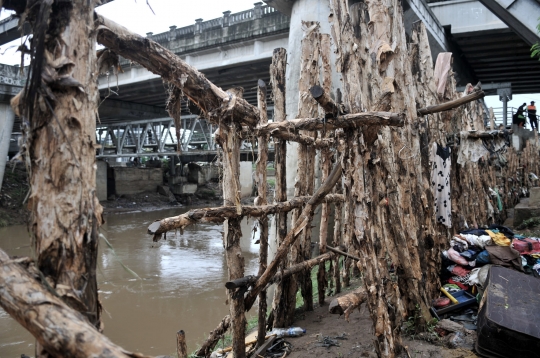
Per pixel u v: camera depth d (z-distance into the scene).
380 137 3.66
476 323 3.91
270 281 4.02
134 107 19.61
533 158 15.10
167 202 25.50
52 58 1.49
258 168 4.07
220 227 17.94
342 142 3.31
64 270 1.46
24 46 1.55
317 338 4.23
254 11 12.69
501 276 3.99
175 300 8.35
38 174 1.47
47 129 1.47
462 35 12.85
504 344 3.29
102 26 1.90
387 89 3.36
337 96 3.39
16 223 16.06
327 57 5.02
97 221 1.56
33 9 1.52
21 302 1.22
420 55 5.15
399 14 4.23
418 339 3.90
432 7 12.79
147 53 2.25
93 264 1.54
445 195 5.05
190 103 3.21
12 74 13.65
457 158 5.89
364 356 3.67
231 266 3.52
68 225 1.47
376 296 3.13
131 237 15.46
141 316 7.47
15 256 1.36
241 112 3.21
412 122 4.30
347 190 3.25
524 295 3.68
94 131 1.59
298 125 3.63
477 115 8.05
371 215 3.23
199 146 25.80
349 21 3.24
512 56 15.37
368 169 3.26
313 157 4.82
